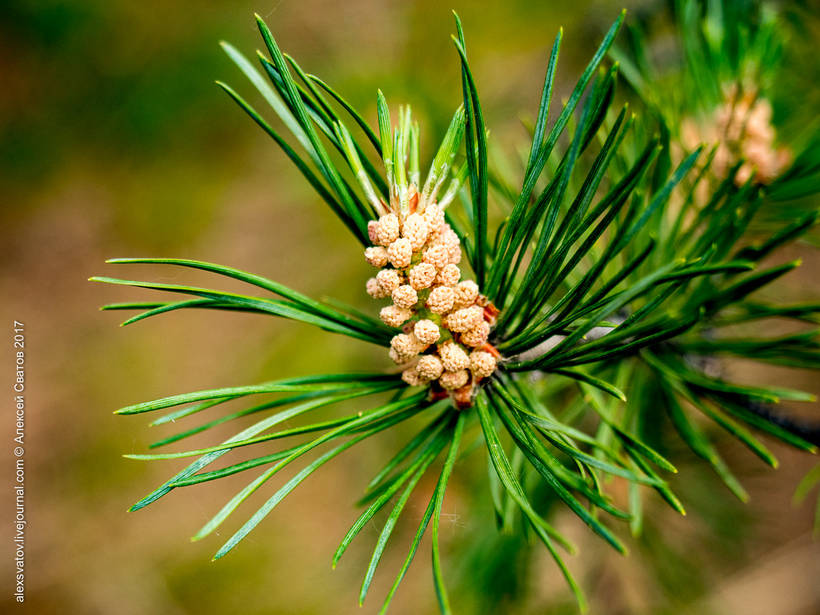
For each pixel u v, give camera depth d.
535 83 0.32
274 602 0.46
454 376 0.16
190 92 0.57
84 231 0.62
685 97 0.20
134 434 0.55
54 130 0.63
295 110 0.15
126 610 0.48
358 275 0.35
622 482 0.24
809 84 0.21
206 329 0.58
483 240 0.16
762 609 0.41
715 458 0.17
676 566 0.23
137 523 0.52
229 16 0.56
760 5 0.20
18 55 0.63
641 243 0.19
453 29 0.38
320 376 0.16
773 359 0.18
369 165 0.16
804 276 0.29
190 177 0.60
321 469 0.50
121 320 0.60
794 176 0.19
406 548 0.28
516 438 0.15
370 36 0.40
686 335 0.19
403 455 0.16
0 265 0.63
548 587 0.26
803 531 0.42
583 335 0.15
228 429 0.54
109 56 0.61
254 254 0.56
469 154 0.15
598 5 0.28
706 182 0.20
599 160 0.15
